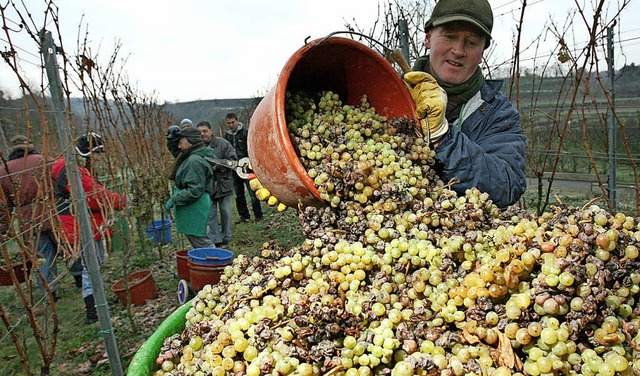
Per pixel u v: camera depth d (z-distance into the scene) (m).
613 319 1.15
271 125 1.78
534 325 1.17
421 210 1.69
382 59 2.06
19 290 2.86
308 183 1.74
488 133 2.38
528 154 4.84
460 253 1.48
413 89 2.11
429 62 2.54
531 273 1.30
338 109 2.15
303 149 1.91
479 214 1.67
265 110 1.86
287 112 2.06
